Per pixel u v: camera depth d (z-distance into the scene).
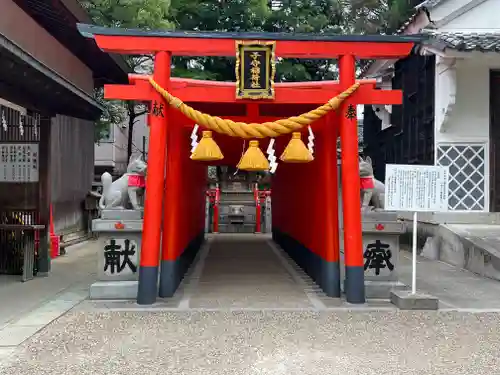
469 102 11.64
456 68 11.38
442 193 6.91
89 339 5.17
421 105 12.94
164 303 6.90
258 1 14.38
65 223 13.65
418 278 8.98
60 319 5.96
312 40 6.95
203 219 15.06
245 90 6.90
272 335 5.36
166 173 7.56
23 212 9.05
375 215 7.59
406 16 17.22
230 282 8.62
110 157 23.59
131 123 21.33
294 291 7.86
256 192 19.25
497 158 11.70
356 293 6.98
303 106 8.27
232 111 8.25
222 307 6.68
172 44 6.90
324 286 7.75
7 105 8.36
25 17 8.29
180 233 8.33
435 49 10.66
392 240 7.58
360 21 18.25
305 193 9.59
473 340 5.24
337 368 4.40
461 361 4.60
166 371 4.30
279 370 4.34
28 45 8.45
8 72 6.55
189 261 10.20
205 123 6.72
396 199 6.88
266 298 7.31
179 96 7.00
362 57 7.14
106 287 7.09
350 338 5.29
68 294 7.40
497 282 8.61
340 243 7.88
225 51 6.97
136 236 7.29
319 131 8.12
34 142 9.15
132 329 5.55
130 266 7.29
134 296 7.12
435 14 11.88
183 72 14.20
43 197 9.09
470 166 11.71
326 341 5.18
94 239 15.41
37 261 9.03
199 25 15.43
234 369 4.36
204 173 14.59
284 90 7.08
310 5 16.03
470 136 11.65
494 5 11.77
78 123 14.77
